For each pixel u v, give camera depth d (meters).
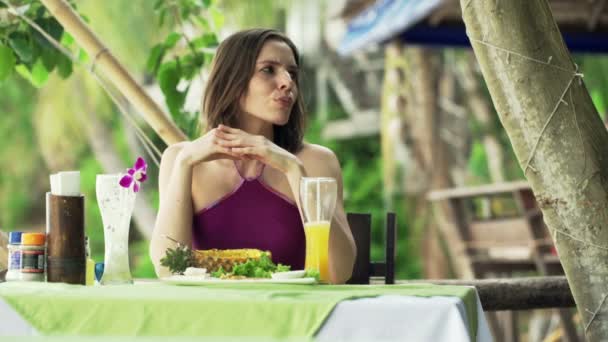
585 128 2.79
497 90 2.85
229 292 2.08
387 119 10.79
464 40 8.16
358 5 9.38
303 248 3.17
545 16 2.82
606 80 12.74
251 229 3.14
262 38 3.17
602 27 7.45
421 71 10.49
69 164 18.77
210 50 4.56
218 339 1.74
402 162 13.41
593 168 2.77
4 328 1.98
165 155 3.31
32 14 4.29
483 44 2.85
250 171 3.16
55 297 1.99
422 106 10.45
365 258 3.55
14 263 2.46
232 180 3.16
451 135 14.98
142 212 16.66
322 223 2.54
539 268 6.42
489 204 7.29
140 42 16.00
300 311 1.90
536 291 4.17
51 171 18.92
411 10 7.48
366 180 15.67
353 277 3.53
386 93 10.66
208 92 3.23
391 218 3.59
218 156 2.92
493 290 4.12
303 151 3.36
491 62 2.84
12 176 19.58
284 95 3.13
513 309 4.17
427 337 1.89
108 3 15.93
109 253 2.53
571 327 5.98
